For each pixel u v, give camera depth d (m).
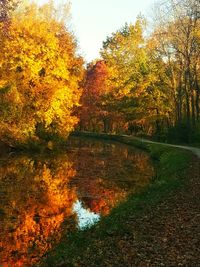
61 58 49.19
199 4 33.38
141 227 14.51
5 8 39.56
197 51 53.47
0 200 21.97
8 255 14.16
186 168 28.38
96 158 43.38
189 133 54.16
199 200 18.61
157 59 68.69
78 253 12.29
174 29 55.34
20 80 44.31
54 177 29.84
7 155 40.75
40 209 20.50
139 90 71.25
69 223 18.05
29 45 45.22
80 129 94.88
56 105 46.94
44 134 48.22
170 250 12.20
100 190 25.61
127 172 33.50
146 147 55.75
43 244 15.32
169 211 16.67
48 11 54.88
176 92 63.84
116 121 82.94
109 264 11.21
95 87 84.12
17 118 42.69
